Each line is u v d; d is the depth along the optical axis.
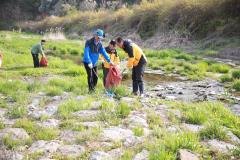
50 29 48.75
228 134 7.60
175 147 6.45
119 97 10.35
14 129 7.39
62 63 18.31
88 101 9.45
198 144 6.73
